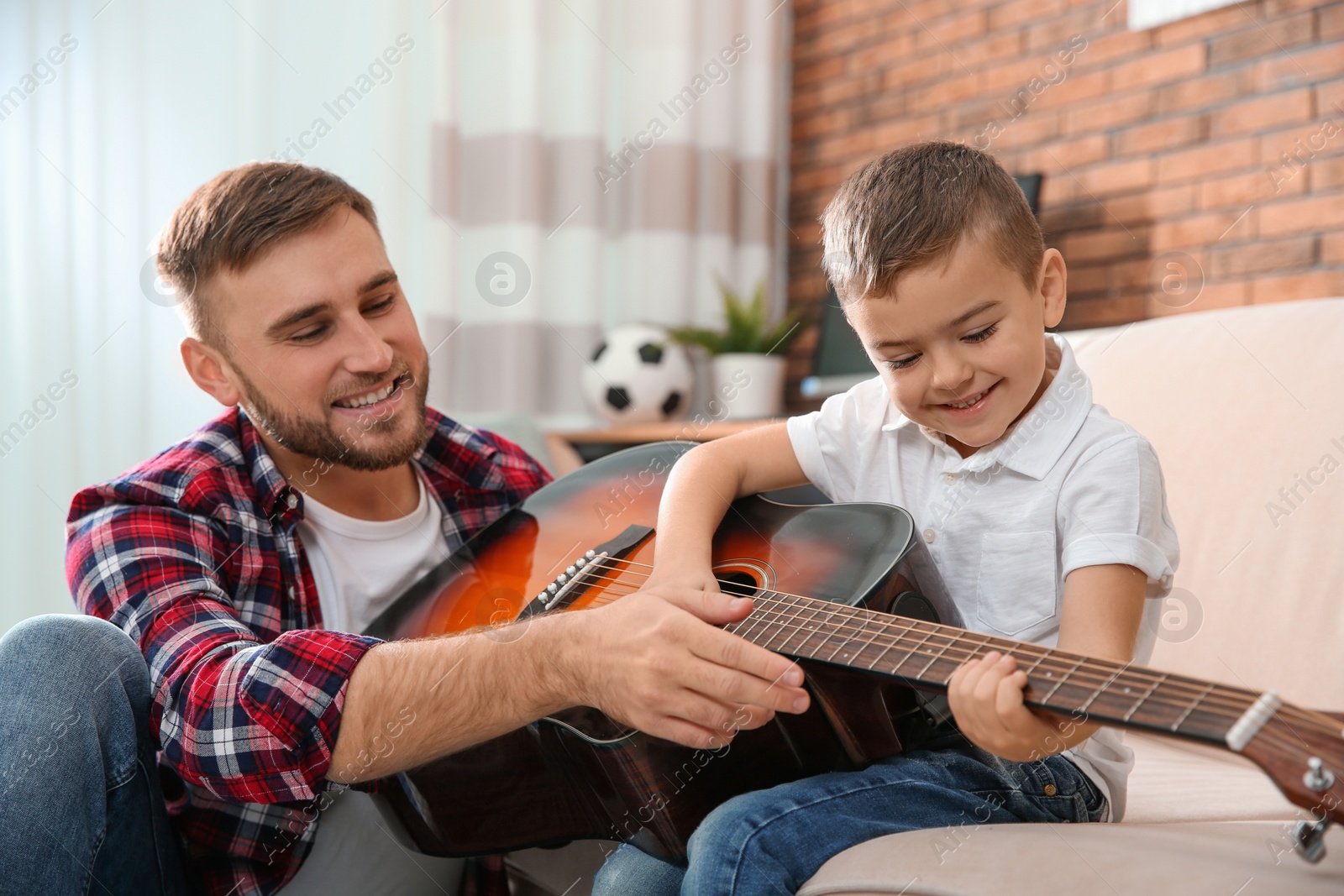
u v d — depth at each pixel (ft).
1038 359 2.87
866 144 9.11
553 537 3.87
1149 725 1.93
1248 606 3.87
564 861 3.64
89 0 7.20
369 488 3.99
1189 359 4.41
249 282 3.50
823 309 8.28
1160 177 7.00
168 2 7.38
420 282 8.23
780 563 3.14
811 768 2.80
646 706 2.60
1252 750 1.79
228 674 2.93
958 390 2.82
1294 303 4.31
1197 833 2.34
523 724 2.89
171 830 3.20
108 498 3.55
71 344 7.19
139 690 3.05
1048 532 2.95
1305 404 4.00
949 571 3.15
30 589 7.13
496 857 3.86
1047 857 2.16
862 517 3.20
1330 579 3.73
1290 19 6.32
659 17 9.07
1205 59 6.75
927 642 2.49
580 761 2.89
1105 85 7.31
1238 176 6.58
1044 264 2.98
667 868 3.03
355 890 3.51
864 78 9.14
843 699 2.61
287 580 3.69
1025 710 2.13
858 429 3.47
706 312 9.37
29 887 2.67
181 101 7.43
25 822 2.68
